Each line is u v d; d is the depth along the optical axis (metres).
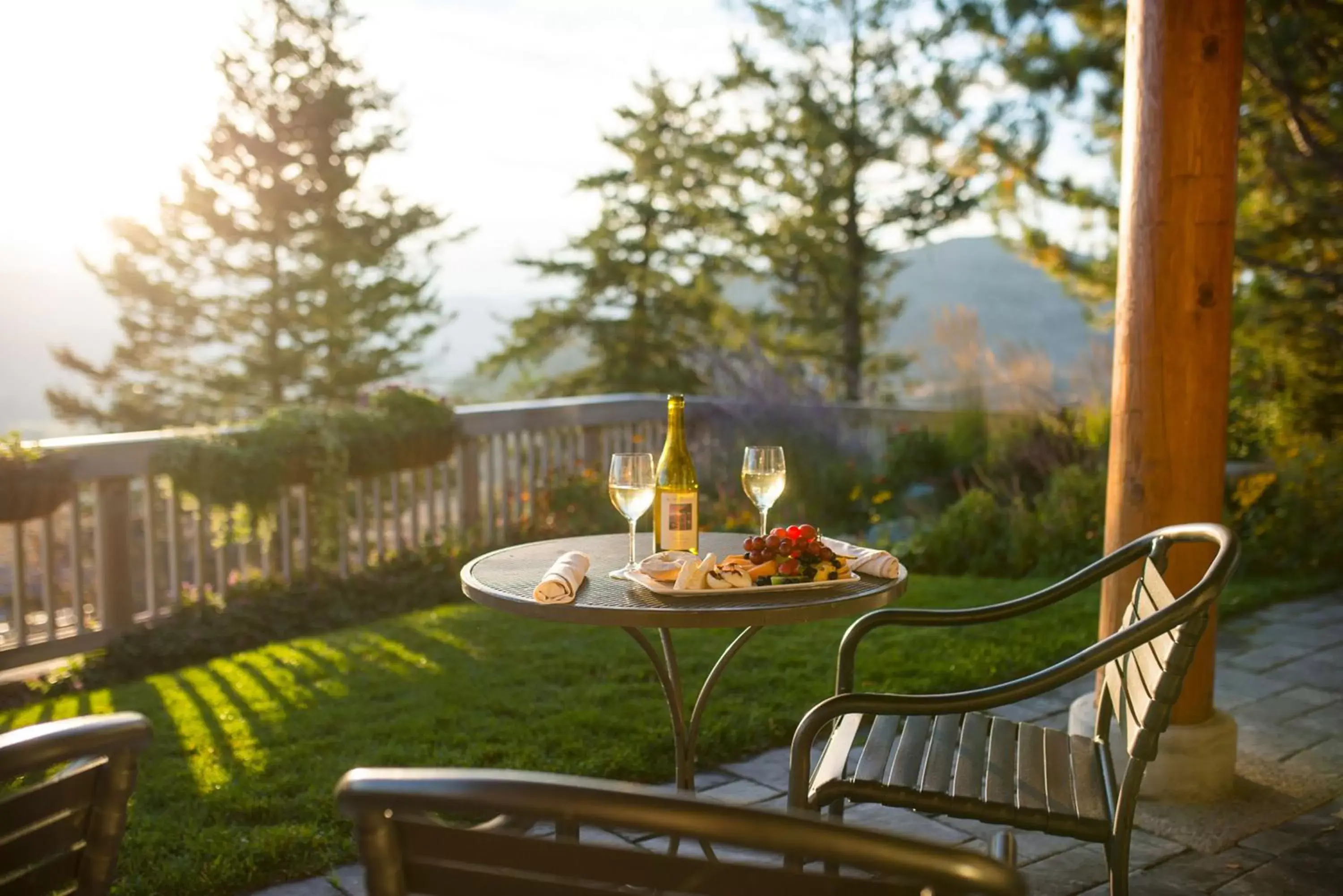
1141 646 2.05
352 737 3.53
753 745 3.44
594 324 17.39
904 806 1.92
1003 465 7.67
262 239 17.36
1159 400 2.96
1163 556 2.26
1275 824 2.89
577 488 7.23
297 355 17.22
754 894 0.90
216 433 5.37
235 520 5.39
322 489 5.65
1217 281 2.93
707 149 14.73
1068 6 6.82
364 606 5.66
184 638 4.93
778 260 15.05
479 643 4.74
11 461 4.48
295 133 17.20
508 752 3.34
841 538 7.34
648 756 3.34
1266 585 5.71
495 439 7.09
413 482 6.32
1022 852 2.74
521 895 0.93
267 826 2.82
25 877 1.14
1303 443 7.05
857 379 14.09
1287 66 6.11
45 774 3.14
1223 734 3.06
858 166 13.54
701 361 8.91
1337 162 6.30
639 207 17.09
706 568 2.07
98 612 4.96
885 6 12.45
